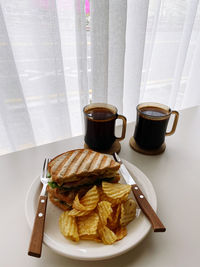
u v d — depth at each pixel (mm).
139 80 708
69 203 328
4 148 649
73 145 520
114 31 573
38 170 435
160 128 455
